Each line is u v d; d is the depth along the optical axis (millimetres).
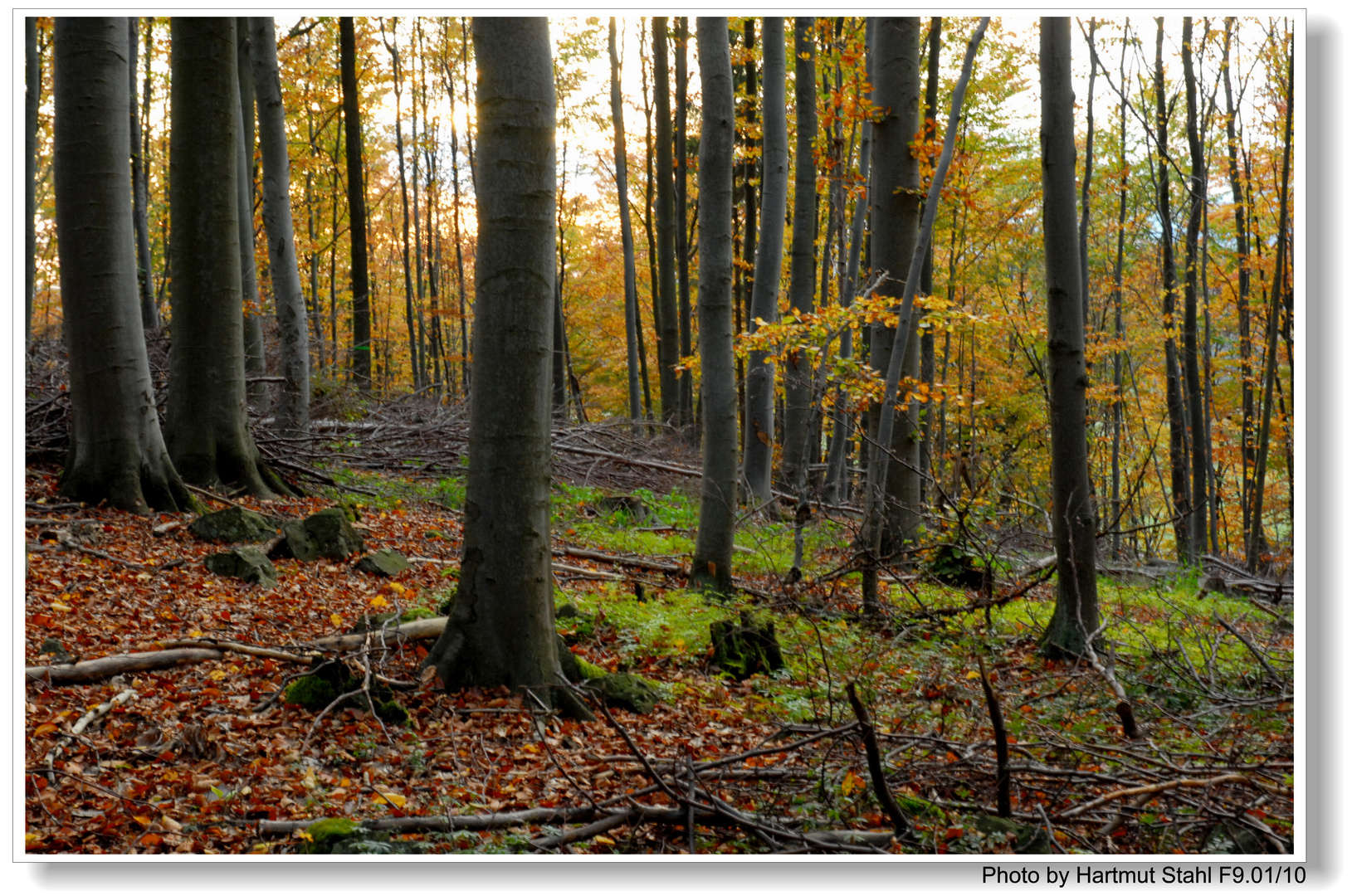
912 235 9594
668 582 9414
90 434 8703
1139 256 23375
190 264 9953
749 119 19438
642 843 4211
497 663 5875
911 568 10172
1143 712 6402
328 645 6168
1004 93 19109
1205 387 18641
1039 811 4250
